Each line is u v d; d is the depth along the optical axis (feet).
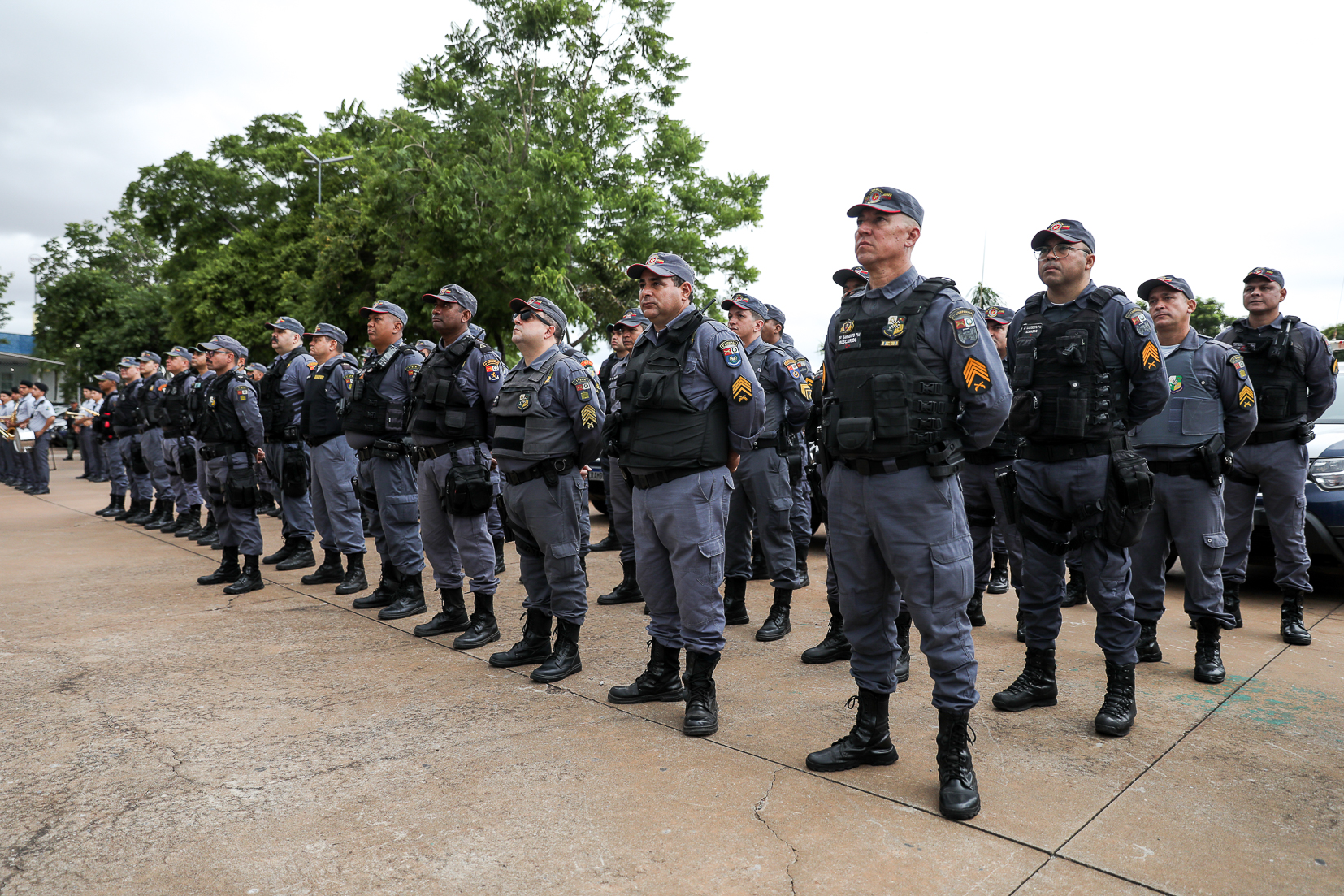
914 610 8.66
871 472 8.82
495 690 12.27
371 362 16.80
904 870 7.20
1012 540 14.67
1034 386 10.96
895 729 10.64
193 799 8.77
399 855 7.58
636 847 7.64
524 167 60.18
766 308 17.01
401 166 58.08
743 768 9.39
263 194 95.76
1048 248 10.99
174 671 13.17
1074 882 6.99
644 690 11.66
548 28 66.23
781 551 15.11
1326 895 6.81
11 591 19.27
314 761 9.70
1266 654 13.88
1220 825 7.97
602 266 66.69
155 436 29.73
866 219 9.05
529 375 12.78
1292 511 14.67
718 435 10.88
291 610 17.33
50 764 9.70
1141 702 11.51
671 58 72.64
